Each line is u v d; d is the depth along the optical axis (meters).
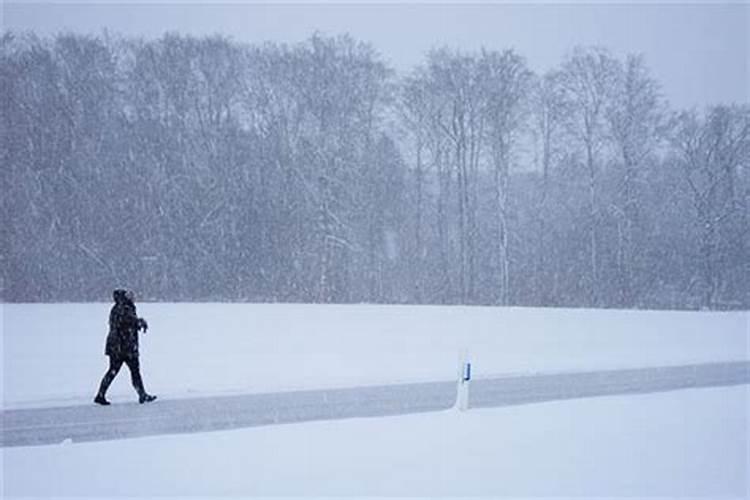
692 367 21.03
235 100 61.12
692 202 59.06
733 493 8.38
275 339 26.00
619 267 57.72
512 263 59.19
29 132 55.97
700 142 59.31
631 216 58.28
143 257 54.88
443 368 20.06
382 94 60.09
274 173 57.94
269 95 60.97
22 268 52.78
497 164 59.12
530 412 13.13
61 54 59.38
